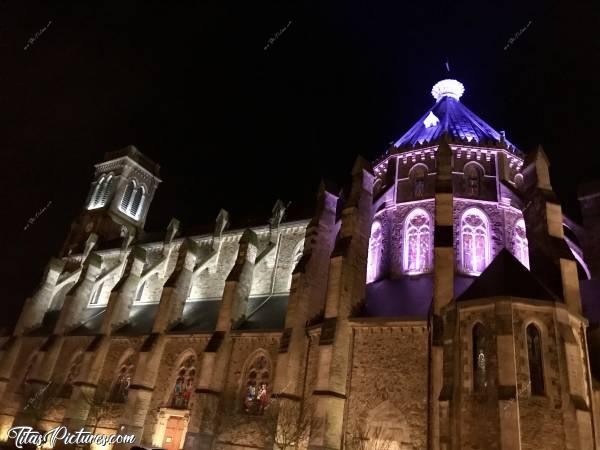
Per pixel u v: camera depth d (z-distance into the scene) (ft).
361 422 105.19
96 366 164.76
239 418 128.77
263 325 143.33
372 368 108.88
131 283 184.85
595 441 90.17
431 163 141.90
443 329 99.35
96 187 280.72
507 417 80.12
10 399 191.31
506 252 105.40
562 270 106.83
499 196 134.92
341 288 118.93
